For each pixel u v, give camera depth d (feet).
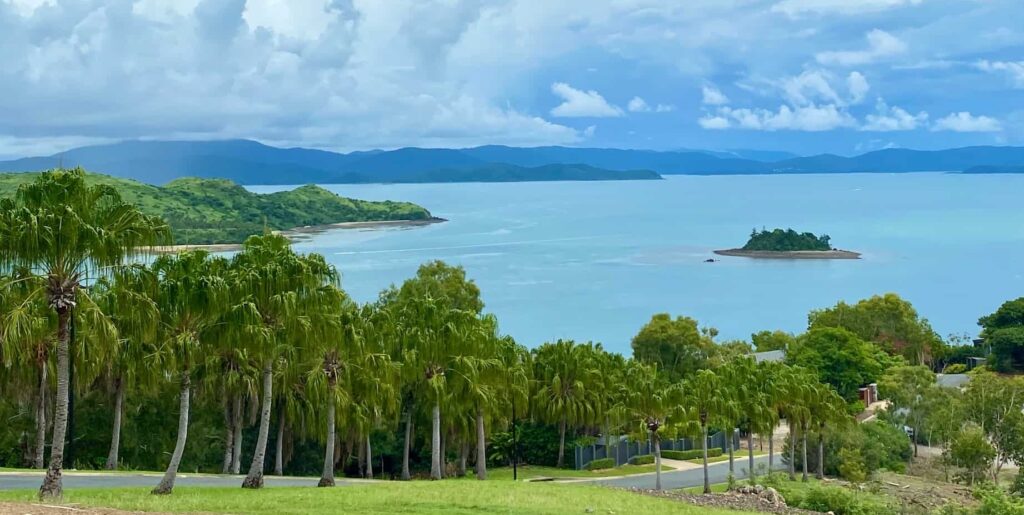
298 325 150.00
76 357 172.35
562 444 297.94
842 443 285.43
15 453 207.72
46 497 111.14
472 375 212.23
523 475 270.87
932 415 324.39
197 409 227.40
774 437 387.34
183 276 138.72
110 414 215.92
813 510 202.59
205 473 212.02
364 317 190.29
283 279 148.46
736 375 263.90
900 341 522.47
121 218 116.78
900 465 299.17
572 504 136.77
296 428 229.86
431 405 222.28
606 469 296.71
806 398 262.67
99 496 121.49
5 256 108.37
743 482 241.14
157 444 221.46
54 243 108.68
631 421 266.16
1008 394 310.24
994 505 193.57
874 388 421.18
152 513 93.45
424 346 208.95
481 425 222.89
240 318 140.26
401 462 267.59
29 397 195.93
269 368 154.20
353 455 254.88
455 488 152.15
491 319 259.39
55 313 119.75
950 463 292.40
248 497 126.11
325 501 121.49
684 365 424.46
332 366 169.17
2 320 113.60
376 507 116.16
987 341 539.70
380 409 213.46
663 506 155.12
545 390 292.20
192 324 141.28
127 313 121.29
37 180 113.91
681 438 327.26
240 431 213.46
